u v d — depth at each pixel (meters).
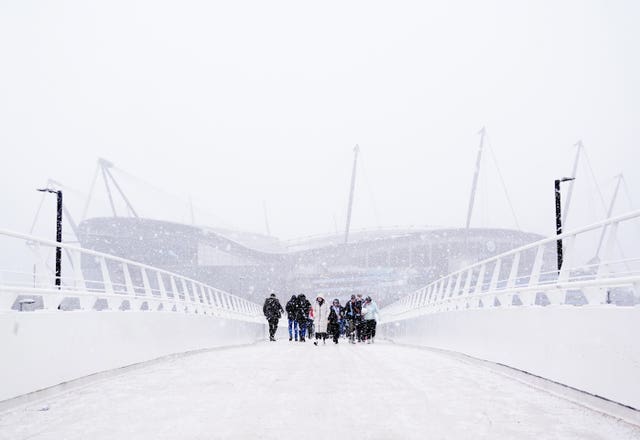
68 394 7.28
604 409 5.96
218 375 9.05
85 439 4.66
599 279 6.63
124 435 4.77
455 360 12.00
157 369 10.27
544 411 5.84
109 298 10.53
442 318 15.40
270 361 11.72
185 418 5.45
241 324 23.69
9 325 6.48
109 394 7.17
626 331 5.64
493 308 10.46
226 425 5.10
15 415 5.84
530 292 9.23
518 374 8.73
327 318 19.55
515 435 4.73
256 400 6.47
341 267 92.12
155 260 87.44
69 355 7.98
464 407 6.02
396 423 5.18
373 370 9.77
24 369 6.73
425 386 7.66
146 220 88.00
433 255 90.62
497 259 11.97
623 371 5.66
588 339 6.45
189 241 88.62
